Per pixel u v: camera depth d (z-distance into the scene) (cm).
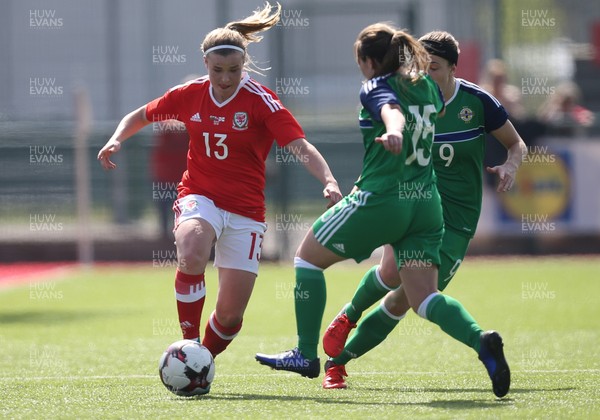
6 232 6297
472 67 6203
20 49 6956
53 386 2241
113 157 6281
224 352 2898
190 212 2169
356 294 2167
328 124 6241
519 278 5016
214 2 6906
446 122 2230
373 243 1962
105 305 4209
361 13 5931
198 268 2142
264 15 2292
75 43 6981
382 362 2653
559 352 2805
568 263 5616
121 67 6906
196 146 2197
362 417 1752
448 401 1931
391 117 1848
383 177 1934
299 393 2100
